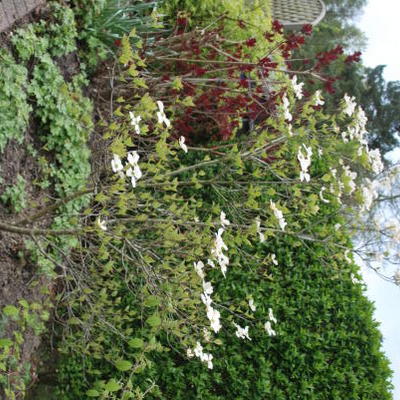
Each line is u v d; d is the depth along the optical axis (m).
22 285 3.00
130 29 3.84
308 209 2.97
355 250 3.00
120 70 3.38
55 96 3.08
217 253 2.22
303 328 3.87
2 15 2.55
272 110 3.68
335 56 3.79
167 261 2.58
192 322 2.68
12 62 2.73
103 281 2.97
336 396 3.71
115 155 1.98
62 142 3.25
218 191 3.02
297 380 3.76
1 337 2.77
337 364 3.80
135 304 3.62
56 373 3.83
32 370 3.49
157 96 3.98
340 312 3.91
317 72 4.01
